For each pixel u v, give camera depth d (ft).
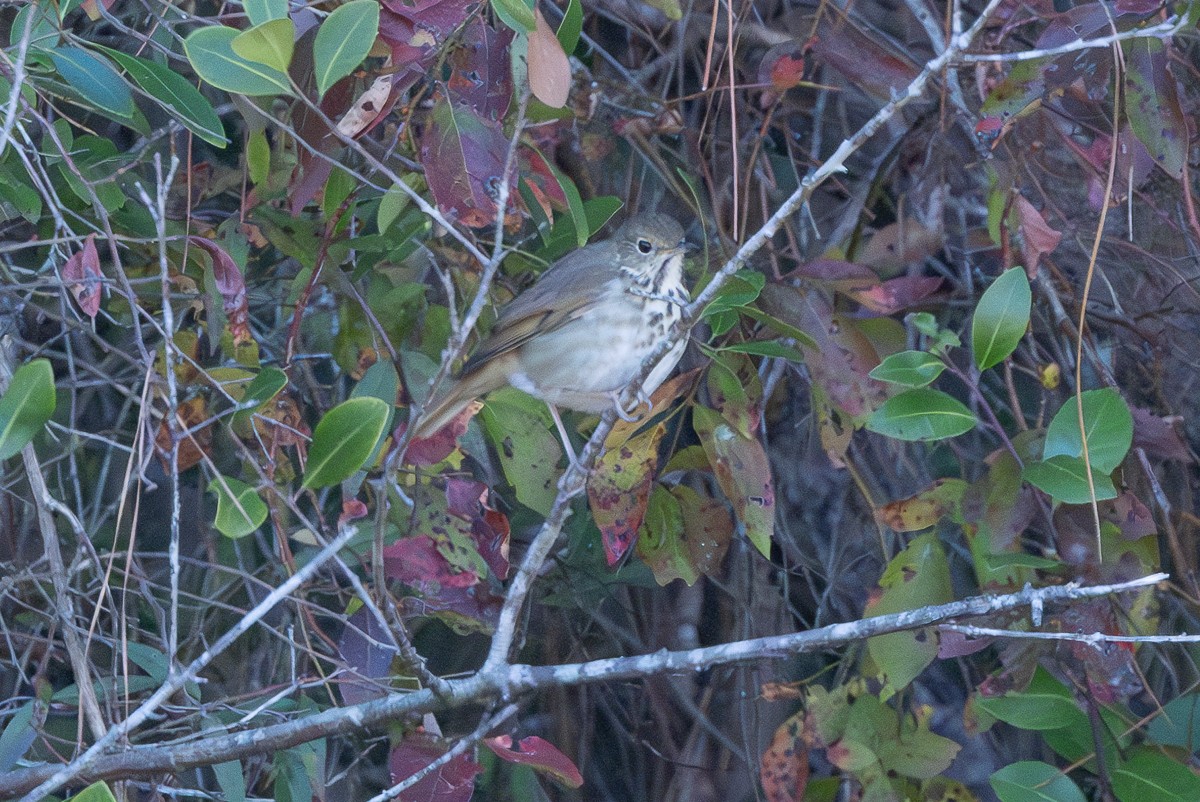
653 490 28.58
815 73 34.88
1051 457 24.21
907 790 28.37
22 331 32.63
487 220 23.26
